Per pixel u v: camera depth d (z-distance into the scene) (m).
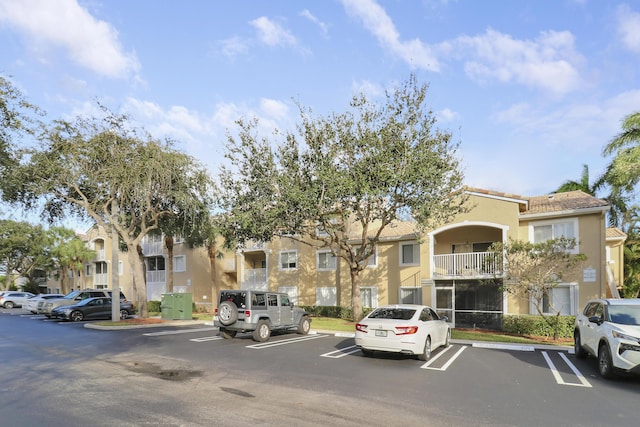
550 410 7.56
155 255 45.84
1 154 13.13
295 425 6.51
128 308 27.58
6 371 10.30
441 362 12.16
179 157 24.64
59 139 23.16
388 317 12.93
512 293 19.91
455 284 23.98
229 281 42.12
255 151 21.19
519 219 22.02
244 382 9.38
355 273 23.72
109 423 6.43
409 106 19.77
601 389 9.18
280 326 17.28
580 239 20.41
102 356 12.66
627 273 27.94
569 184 32.41
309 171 20.70
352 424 6.62
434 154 19.41
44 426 6.24
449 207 20.70
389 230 28.59
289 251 33.19
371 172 19.19
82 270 55.03
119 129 23.72
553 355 13.77
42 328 21.20
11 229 53.97
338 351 13.87
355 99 20.05
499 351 14.55
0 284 67.00
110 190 23.31
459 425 6.67
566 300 20.58
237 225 21.58
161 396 8.06
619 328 10.04
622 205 28.27
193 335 18.06
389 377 10.08
